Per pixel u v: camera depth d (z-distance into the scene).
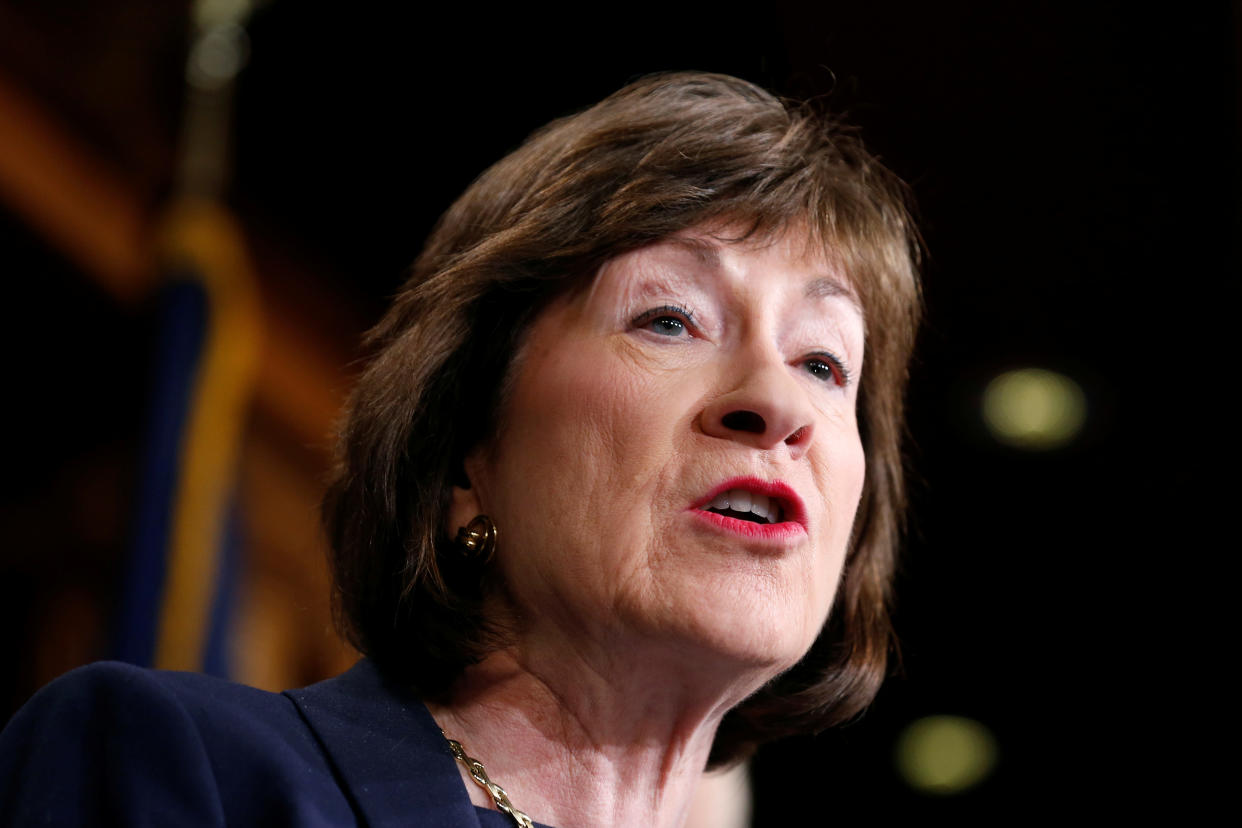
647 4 4.36
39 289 5.88
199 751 1.40
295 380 6.21
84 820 1.36
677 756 1.68
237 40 5.19
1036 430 4.48
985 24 3.64
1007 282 4.40
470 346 1.74
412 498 1.71
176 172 5.18
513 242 1.72
